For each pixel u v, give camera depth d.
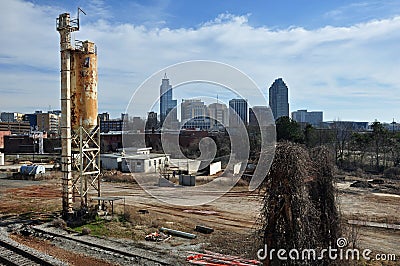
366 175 41.12
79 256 14.84
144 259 14.56
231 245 16.47
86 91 20.88
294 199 8.75
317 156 9.88
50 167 48.72
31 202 26.56
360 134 49.75
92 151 21.67
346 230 10.48
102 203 22.44
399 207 25.33
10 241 16.41
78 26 20.59
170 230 18.50
